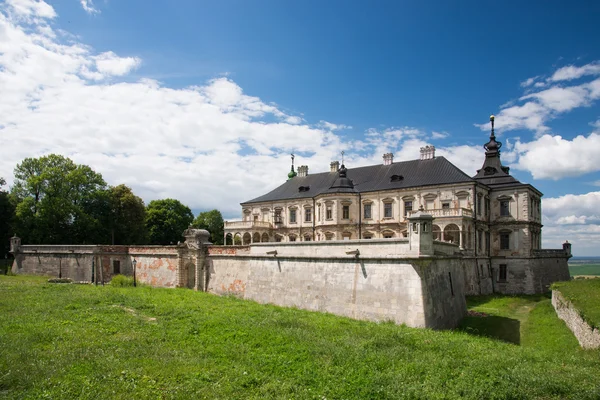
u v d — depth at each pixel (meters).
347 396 12.09
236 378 13.14
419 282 22.94
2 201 56.00
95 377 12.59
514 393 12.28
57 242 54.62
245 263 34.66
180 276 39.88
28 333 17.03
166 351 15.62
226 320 21.20
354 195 53.97
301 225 60.16
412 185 50.06
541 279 48.34
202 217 89.88
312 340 17.69
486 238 48.38
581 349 18.48
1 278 43.22
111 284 39.72
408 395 12.09
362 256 25.70
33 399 10.92
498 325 26.66
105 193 59.94
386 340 17.80
